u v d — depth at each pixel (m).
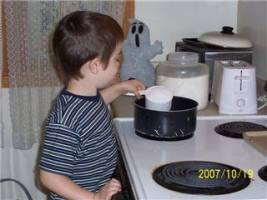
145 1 2.42
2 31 2.35
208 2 2.44
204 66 1.81
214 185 1.06
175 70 1.75
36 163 2.53
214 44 2.02
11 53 2.34
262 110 1.76
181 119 1.39
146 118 1.41
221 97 1.71
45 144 1.23
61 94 1.33
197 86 1.73
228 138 1.45
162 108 1.43
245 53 2.01
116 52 1.33
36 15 2.31
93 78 1.32
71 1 2.32
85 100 1.31
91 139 1.30
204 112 1.74
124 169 1.30
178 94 1.72
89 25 1.29
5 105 2.46
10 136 2.50
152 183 1.09
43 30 2.33
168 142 1.41
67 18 1.34
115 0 2.34
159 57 2.47
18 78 2.37
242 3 2.37
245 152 1.32
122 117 1.67
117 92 1.62
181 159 1.26
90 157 1.31
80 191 1.21
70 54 1.29
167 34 2.46
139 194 1.03
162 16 2.44
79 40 1.28
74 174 1.30
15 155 2.54
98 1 2.34
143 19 2.44
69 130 1.24
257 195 1.02
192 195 1.02
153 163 1.22
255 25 2.19
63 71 1.35
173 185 1.06
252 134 1.42
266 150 1.29
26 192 2.46
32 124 2.45
